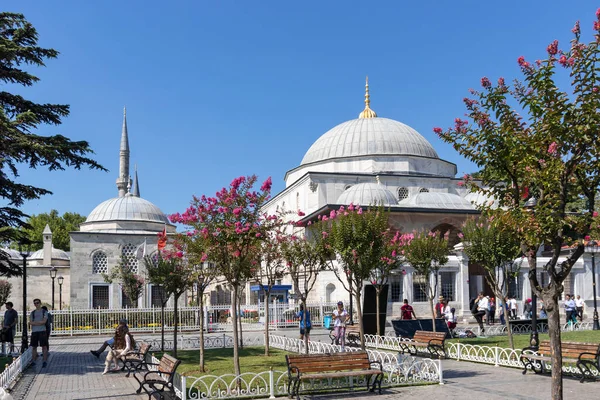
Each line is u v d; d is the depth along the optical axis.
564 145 8.17
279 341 22.69
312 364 11.79
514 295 34.12
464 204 45.69
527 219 8.19
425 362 13.78
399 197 49.31
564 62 7.71
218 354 20.06
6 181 17.92
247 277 18.69
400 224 44.12
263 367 15.89
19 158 17.30
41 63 18.48
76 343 27.27
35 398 12.34
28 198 18.67
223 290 60.91
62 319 31.67
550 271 8.20
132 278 46.12
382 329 22.72
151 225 60.34
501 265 18.77
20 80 18.19
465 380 13.43
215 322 39.00
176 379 12.24
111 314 32.62
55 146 17.12
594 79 7.67
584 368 13.76
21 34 18.28
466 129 9.13
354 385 12.45
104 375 15.62
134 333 31.80
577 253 8.09
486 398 11.26
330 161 52.59
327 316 31.17
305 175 48.38
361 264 14.96
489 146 8.89
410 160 51.84
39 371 16.62
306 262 19.80
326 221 18.50
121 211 60.34
